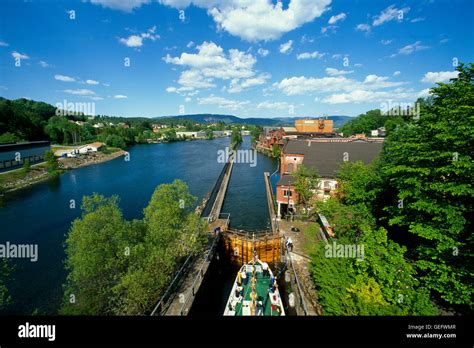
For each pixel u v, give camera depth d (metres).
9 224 38.47
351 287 13.35
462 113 13.47
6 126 102.31
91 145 109.56
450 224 14.20
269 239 28.58
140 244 17.23
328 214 26.23
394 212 18.61
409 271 13.17
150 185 59.81
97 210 16.95
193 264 23.02
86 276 15.10
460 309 14.12
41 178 67.44
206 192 53.41
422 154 15.25
